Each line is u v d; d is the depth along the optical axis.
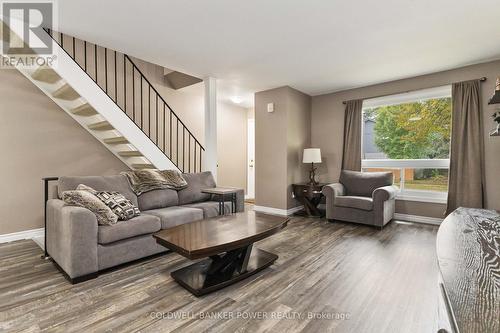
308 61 3.63
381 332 1.55
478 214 1.53
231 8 2.37
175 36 2.93
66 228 2.16
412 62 3.65
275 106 4.94
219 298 1.93
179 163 5.31
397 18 2.54
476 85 3.62
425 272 2.35
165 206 3.36
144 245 2.58
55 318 1.66
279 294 1.99
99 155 4.00
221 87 4.88
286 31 2.80
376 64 3.74
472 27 2.70
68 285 2.10
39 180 3.43
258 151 5.21
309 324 1.62
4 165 3.17
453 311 0.57
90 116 3.68
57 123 3.57
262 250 2.81
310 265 2.53
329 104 5.23
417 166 4.27
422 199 4.17
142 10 2.41
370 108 4.80
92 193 2.55
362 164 4.88
